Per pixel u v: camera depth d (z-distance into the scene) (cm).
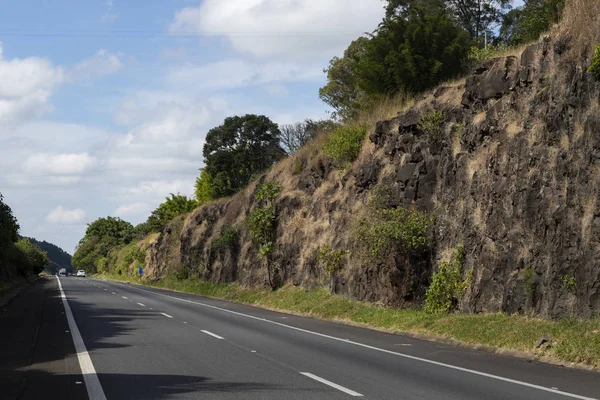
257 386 935
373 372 1066
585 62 1485
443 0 4431
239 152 6212
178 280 5512
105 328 1853
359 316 2097
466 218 1873
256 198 3788
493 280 1688
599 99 1423
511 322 1502
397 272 2108
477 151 1930
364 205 2544
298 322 2116
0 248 3541
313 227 3077
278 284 3325
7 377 1035
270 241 3494
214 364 1160
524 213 1602
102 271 12506
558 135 1555
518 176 1656
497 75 1891
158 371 1082
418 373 1057
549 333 1316
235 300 3503
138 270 7600
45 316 2288
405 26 3020
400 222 2092
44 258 10181
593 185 1394
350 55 4800
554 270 1458
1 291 3822
